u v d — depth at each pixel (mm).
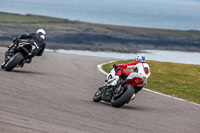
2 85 32406
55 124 20328
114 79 29141
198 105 36469
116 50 167125
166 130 22797
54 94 31781
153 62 83875
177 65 83312
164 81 57812
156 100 36656
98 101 31359
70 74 50938
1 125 18391
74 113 24297
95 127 20969
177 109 32344
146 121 24891
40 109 24047
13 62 42156
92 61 77250
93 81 46250
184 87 52688
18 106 24062
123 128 21719
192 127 24875
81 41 183500
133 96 29016
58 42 171375
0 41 143500
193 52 186625
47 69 53719
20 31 188500
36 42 43781
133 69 30172
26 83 35844
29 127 18812
